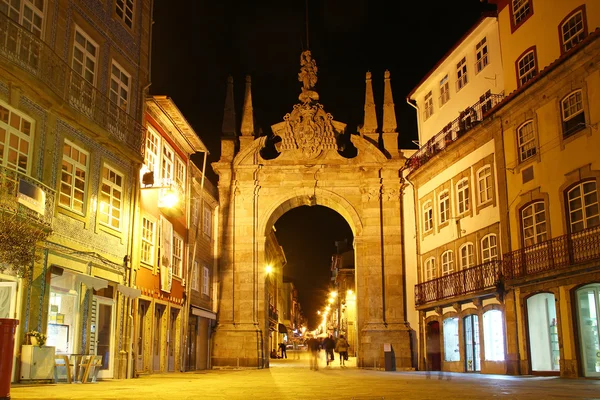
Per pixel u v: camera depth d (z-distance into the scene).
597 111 17.42
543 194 19.69
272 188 31.09
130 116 18.42
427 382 16.44
